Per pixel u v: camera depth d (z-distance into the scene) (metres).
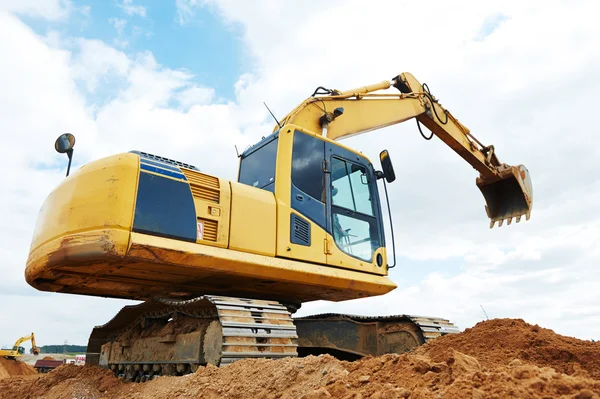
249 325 5.46
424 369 3.33
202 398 4.41
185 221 5.94
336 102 9.30
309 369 4.06
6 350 24.86
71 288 7.00
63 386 7.30
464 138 12.14
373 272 7.79
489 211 12.65
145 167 5.89
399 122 10.68
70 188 5.97
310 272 6.76
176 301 6.46
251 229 6.49
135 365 7.40
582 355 4.08
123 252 5.41
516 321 4.96
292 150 7.34
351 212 7.85
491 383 2.77
